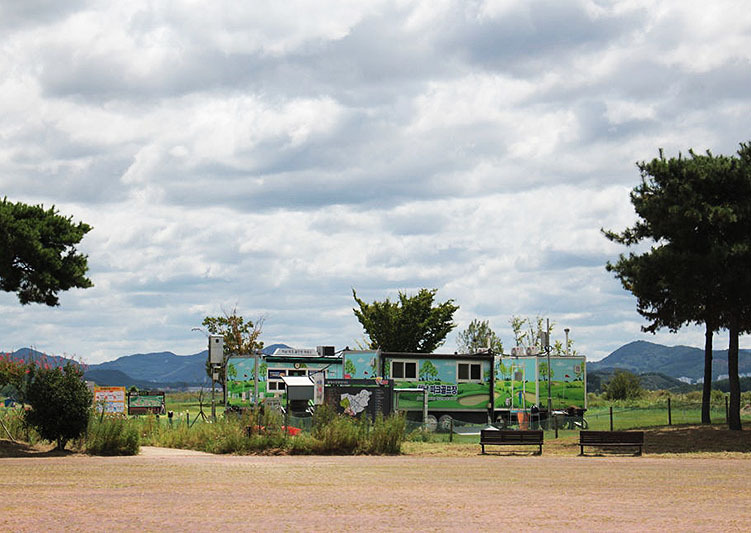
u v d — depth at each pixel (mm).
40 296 28031
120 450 26906
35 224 27828
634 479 20844
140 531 12461
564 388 44219
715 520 14148
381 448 29297
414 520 13852
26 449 26969
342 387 37656
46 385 26375
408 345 67188
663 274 33844
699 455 28812
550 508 15453
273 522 13461
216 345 41062
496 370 44844
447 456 28562
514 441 29359
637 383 76938
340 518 13969
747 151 34719
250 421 30297
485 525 13414
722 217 31984
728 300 33906
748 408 54281
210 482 19047
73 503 15328
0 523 13062
